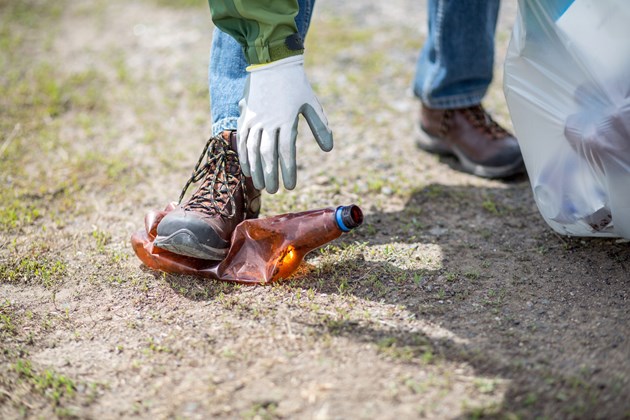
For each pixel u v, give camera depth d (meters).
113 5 5.79
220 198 2.44
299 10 2.41
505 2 5.38
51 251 2.75
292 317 2.23
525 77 2.38
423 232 2.80
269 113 2.26
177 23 5.41
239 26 2.25
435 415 1.81
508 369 1.97
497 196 3.09
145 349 2.15
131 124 3.94
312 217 2.35
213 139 2.48
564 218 2.43
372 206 3.03
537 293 2.35
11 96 4.21
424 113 3.40
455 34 3.03
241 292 2.38
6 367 2.09
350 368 1.99
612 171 2.20
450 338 2.11
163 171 3.43
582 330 2.13
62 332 2.27
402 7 5.55
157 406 1.92
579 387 1.89
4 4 5.70
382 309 2.27
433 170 3.36
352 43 4.92
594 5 2.16
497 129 3.29
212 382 1.98
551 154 2.39
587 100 2.24
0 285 2.54
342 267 2.52
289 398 1.90
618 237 2.58
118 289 2.48
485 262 2.55
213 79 2.50
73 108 4.12
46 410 1.93
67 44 5.08
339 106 4.09
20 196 3.18
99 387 2.01
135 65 4.71
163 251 2.49
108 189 3.27
